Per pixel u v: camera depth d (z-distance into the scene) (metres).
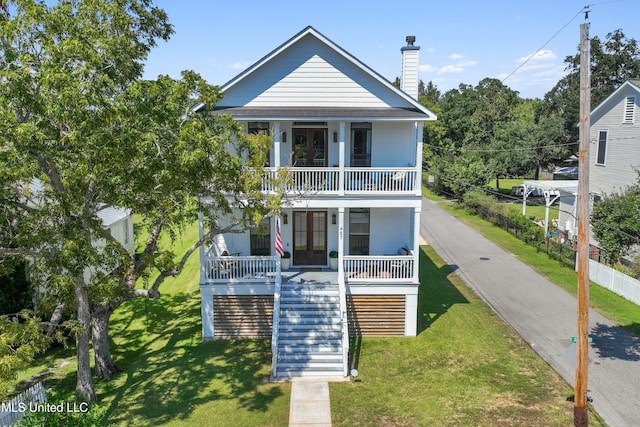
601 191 29.33
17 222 12.55
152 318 20.03
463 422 12.44
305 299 17.38
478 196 42.91
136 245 30.73
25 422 10.34
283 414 12.91
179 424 12.44
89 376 13.45
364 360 15.97
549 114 58.22
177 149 11.67
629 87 26.33
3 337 10.23
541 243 30.48
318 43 18.06
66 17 11.74
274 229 19.73
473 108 65.31
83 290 12.62
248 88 18.28
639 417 12.52
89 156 10.78
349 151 19.44
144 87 12.15
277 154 17.41
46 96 10.52
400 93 17.86
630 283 21.12
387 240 19.92
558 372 15.00
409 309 17.67
